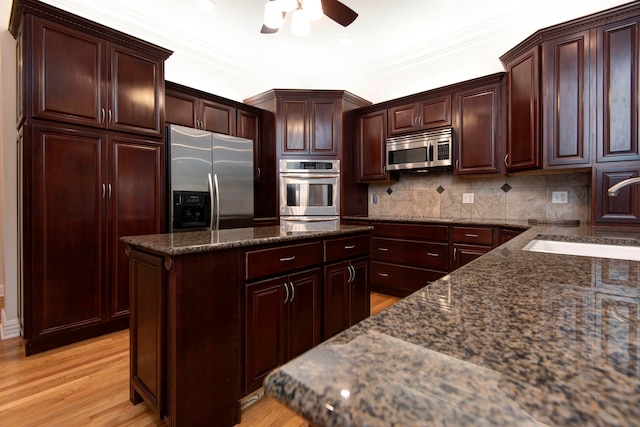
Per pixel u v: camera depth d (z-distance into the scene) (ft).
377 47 12.60
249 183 11.53
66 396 5.59
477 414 0.84
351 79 14.97
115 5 9.85
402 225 11.45
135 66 8.54
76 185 7.58
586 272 2.62
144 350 5.00
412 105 12.00
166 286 4.50
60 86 7.32
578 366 1.09
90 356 7.05
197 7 10.00
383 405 0.90
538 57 8.39
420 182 12.97
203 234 6.05
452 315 1.62
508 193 10.88
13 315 8.03
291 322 5.78
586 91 7.71
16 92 7.93
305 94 12.89
